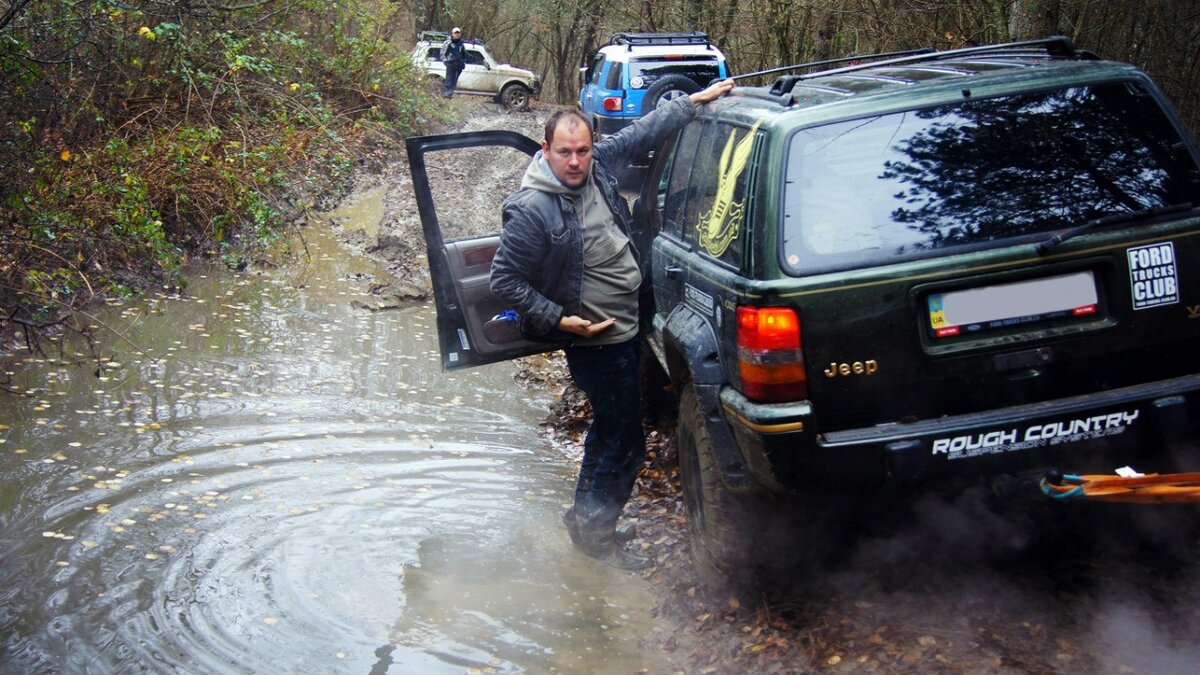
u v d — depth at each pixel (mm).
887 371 3564
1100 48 11781
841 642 3816
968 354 3564
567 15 34500
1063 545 4355
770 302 3561
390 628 4262
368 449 6141
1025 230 3645
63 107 9938
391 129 16828
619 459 4824
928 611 3979
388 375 7516
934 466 3588
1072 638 3684
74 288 7848
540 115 25156
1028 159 3768
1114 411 3609
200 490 5469
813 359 3553
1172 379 3707
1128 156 3797
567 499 5629
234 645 4086
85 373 7109
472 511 5418
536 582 4691
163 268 9039
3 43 8703
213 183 10516
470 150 16703
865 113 3801
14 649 4008
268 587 4543
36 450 5867
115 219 8930
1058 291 3617
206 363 7465
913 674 3547
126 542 4887
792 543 4363
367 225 11773
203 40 12633
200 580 4570
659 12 23875
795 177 3699
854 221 3648
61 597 4391
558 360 8258
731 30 19656
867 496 4152
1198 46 11234
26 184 8289
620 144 4832
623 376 4734
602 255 4582
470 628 4266
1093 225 3602
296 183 12422
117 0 10336
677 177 5145
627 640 4176
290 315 8750
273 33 13062
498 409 7020
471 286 5293
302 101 13914
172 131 10742
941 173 3727
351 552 4906
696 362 4055
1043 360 3596
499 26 37844
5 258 7859
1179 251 3658
